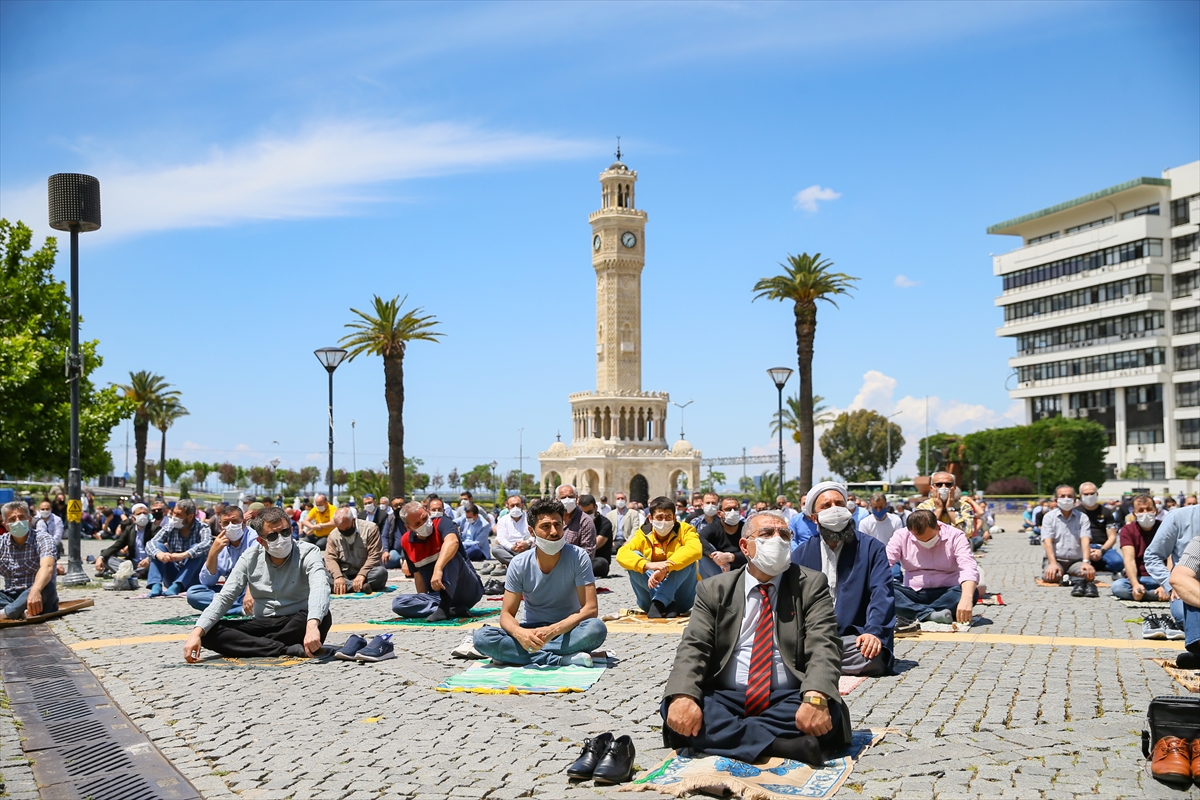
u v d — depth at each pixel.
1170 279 114.44
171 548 22.69
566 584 12.48
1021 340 132.25
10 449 46.50
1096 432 114.25
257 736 9.18
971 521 27.47
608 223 118.19
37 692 11.45
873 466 154.12
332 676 12.06
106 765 8.37
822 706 7.89
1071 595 20.84
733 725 8.05
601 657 12.77
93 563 33.72
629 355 118.50
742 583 8.41
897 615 16.28
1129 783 7.52
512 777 7.80
